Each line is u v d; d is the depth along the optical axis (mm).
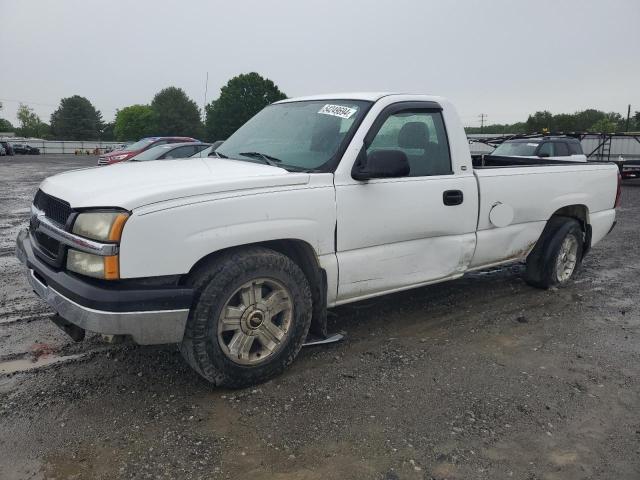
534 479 2709
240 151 4363
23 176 21969
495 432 3098
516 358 4102
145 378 3623
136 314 2986
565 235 5637
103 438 2941
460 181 4457
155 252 3008
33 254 3520
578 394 3566
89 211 3039
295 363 3900
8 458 2758
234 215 3244
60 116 109188
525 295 5637
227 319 3357
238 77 55781
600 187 5961
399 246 4137
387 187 3959
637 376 3854
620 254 7820
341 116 4082
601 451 2955
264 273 3422
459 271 4641
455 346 4293
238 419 3156
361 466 2764
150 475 2652
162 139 18672
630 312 5191
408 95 4293
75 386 3498
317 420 3170
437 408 3340
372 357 4039
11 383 3525
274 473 2693
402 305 5188
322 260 3711
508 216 4891
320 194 3605
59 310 3158
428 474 2719
